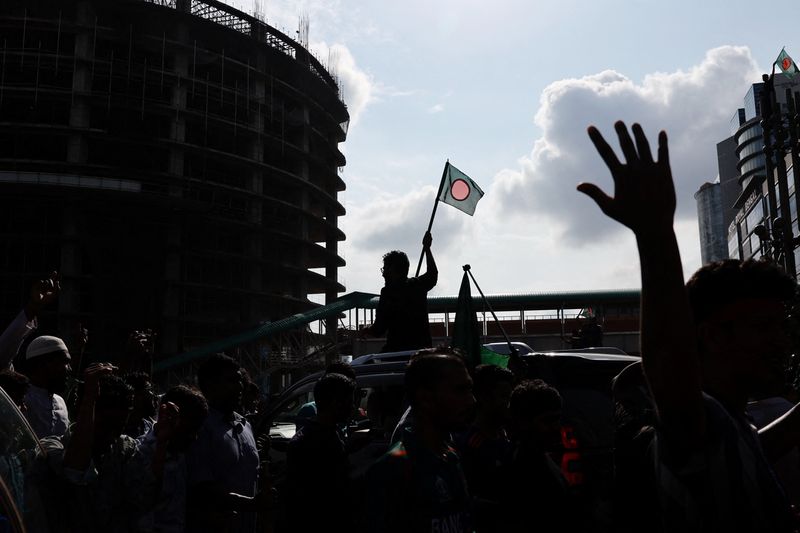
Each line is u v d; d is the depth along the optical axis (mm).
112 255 63469
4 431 2602
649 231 1233
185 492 3906
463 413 2592
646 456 1565
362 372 5535
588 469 3811
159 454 3590
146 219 66875
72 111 63469
